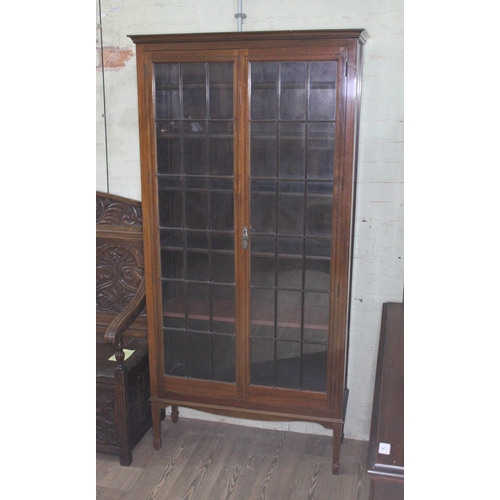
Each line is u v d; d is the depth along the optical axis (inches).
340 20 91.8
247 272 89.7
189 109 86.3
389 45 90.5
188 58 83.7
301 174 84.3
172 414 112.1
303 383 92.7
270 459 100.9
